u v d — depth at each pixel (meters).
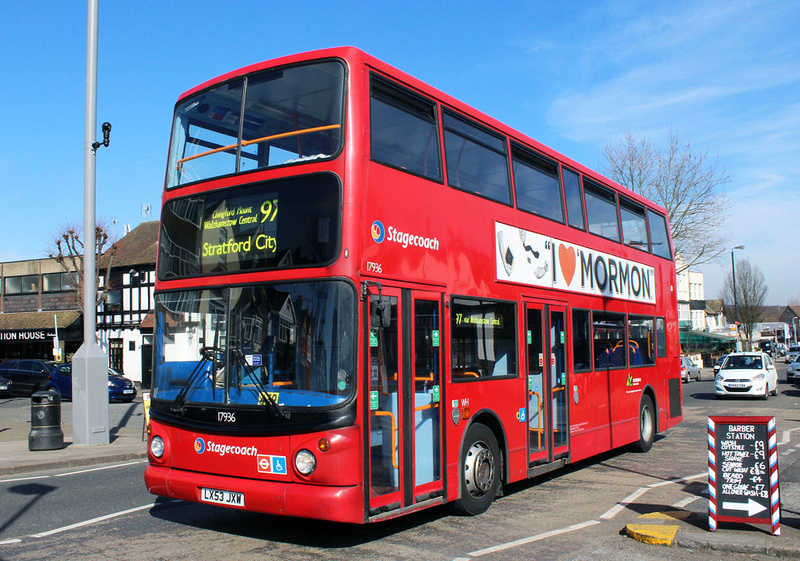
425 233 7.57
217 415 6.75
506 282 9.13
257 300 6.73
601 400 11.74
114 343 44.75
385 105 7.22
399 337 6.99
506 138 9.64
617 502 9.00
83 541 6.99
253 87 7.36
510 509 8.61
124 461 13.60
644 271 14.34
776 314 150.12
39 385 34.38
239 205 7.05
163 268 7.61
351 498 6.13
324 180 6.59
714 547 6.53
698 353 74.44
